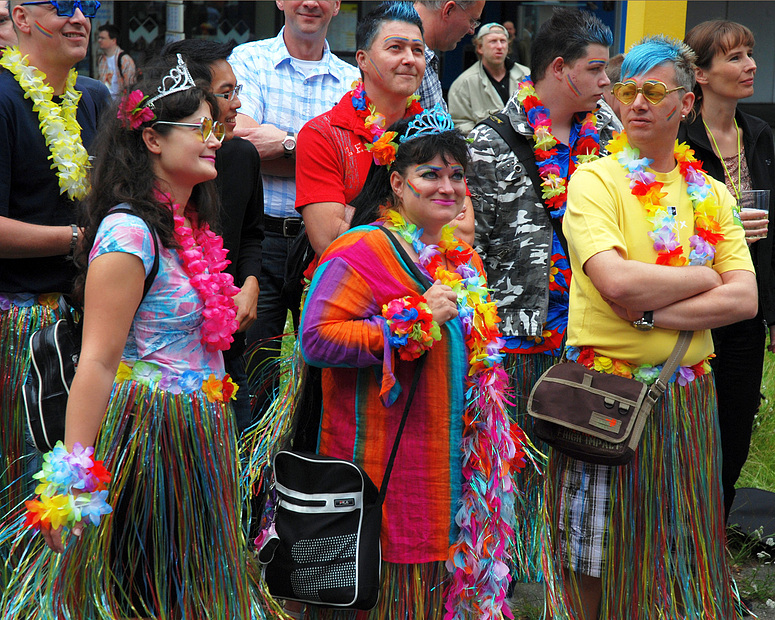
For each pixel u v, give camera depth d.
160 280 4.47
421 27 6.13
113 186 4.45
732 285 5.25
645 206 5.28
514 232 6.34
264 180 7.32
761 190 6.70
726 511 7.32
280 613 4.93
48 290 5.82
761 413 9.52
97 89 6.57
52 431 4.79
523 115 6.36
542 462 6.35
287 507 4.57
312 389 4.87
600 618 5.41
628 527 5.32
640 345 5.25
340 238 4.73
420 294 4.62
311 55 7.80
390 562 4.62
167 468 4.53
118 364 4.33
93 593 4.41
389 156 5.40
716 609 5.44
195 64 5.16
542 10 17.77
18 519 5.12
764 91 18.31
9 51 5.82
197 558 4.58
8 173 5.63
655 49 5.23
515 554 6.30
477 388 4.76
